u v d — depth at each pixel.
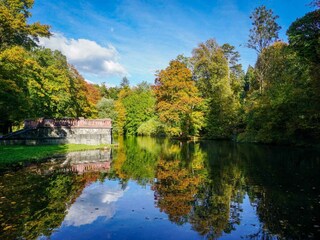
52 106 38.22
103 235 7.16
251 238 7.04
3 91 22.80
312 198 10.72
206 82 54.59
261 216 8.71
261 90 45.91
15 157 20.48
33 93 31.69
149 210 9.34
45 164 19.39
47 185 12.79
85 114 52.06
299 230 7.56
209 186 12.90
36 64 32.72
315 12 26.45
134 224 8.00
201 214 8.93
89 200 10.45
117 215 8.78
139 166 19.16
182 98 44.69
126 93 97.56
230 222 8.19
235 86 61.16
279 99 34.66
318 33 26.53
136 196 11.13
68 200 10.38
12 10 28.84
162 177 15.09
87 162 20.98
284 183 13.40
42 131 32.38
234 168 17.95
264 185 13.00
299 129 35.25
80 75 55.56
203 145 38.22
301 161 21.00
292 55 38.22
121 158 23.75
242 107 49.94
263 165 19.17
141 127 72.06
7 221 8.06
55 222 8.04
